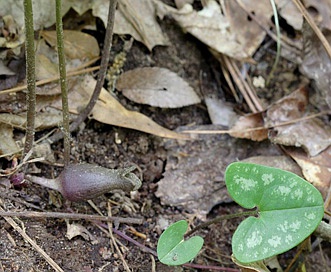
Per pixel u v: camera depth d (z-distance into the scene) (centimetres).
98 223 37
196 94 42
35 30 40
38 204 37
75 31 41
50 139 39
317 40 42
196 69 44
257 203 34
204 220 40
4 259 35
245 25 44
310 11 44
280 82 44
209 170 41
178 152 41
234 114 43
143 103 41
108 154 40
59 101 40
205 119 43
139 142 41
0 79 39
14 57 39
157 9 43
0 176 37
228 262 39
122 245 37
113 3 36
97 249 37
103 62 38
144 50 43
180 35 44
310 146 41
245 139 42
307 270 39
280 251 33
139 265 37
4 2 39
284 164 41
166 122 42
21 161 37
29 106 35
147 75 42
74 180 36
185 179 41
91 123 40
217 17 44
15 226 35
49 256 35
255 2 45
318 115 42
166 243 35
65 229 37
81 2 41
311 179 40
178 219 39
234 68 44
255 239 33
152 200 40
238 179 34
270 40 45
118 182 36
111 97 41
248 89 44
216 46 44
